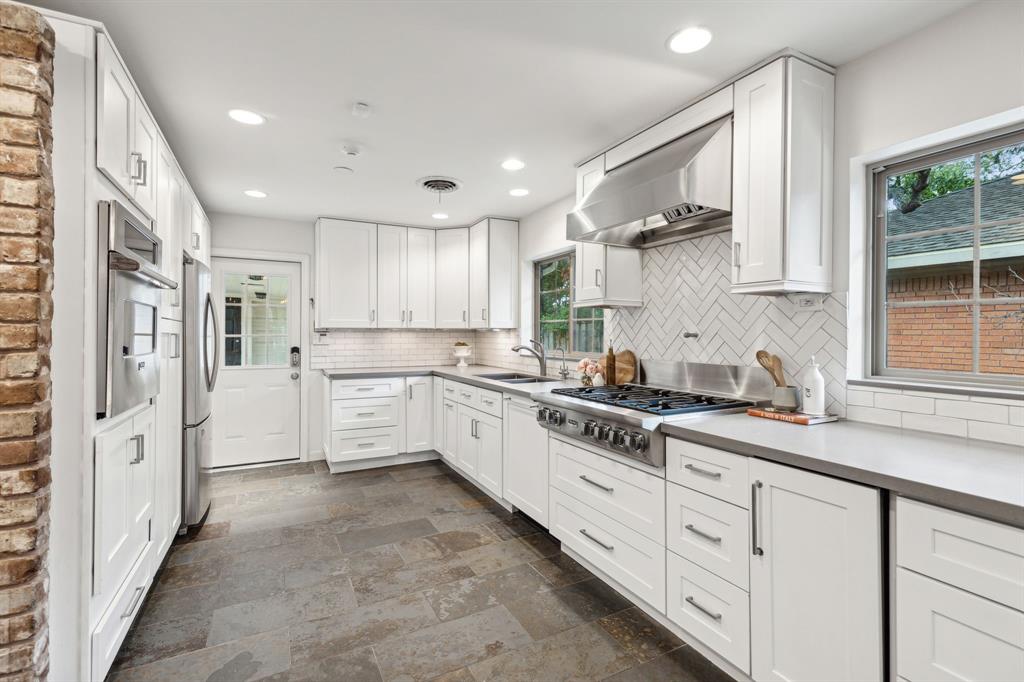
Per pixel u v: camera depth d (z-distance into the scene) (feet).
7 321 4.19
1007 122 5.14
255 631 6.47
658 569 6.43
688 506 5.96
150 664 5.81
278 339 14.92
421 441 14.73
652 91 7.11
